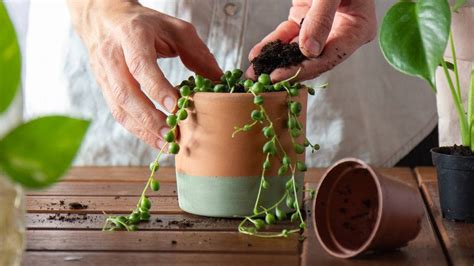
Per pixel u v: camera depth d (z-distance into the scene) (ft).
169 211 3.22
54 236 2.90
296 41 3.43
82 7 3.61
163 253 2.72
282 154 3.06
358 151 4.59
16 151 1.31
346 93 4.53
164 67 4.56
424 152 4.68
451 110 3.80
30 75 4.66
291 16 3.59
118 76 3.31
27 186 1.30
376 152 4.61
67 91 4.65
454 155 3.03
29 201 3.38
